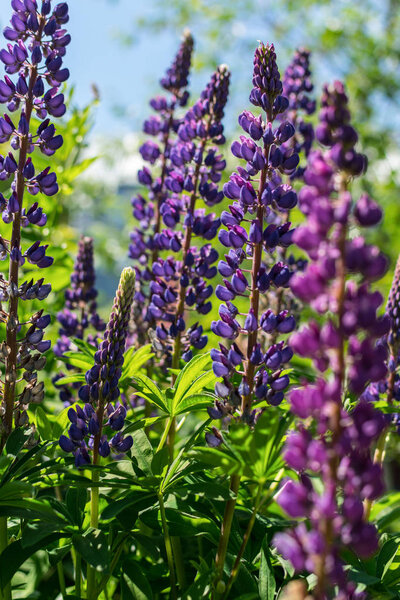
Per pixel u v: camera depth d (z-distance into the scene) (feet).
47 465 8.91
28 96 9.27
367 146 40.60
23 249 13.73
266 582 8.25
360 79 44.78
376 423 5.84
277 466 7.86
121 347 8.87
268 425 7.39
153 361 12.76
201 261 11.47
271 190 8.77
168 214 11.49
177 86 13.83
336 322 6.02
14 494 8.04
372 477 5.71
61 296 15.93
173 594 8.91
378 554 9.17
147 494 8.85
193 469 8.53
